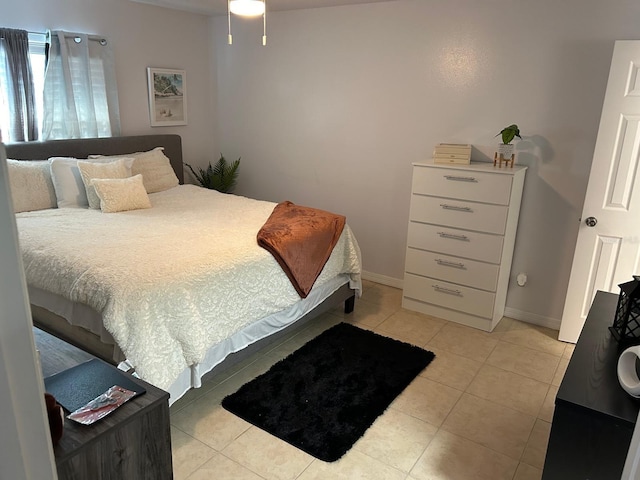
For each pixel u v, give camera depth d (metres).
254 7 2.83
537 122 3.30
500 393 2.67
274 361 2.96
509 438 2.30
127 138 4.22
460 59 3.52
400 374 2.82
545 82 3.22
